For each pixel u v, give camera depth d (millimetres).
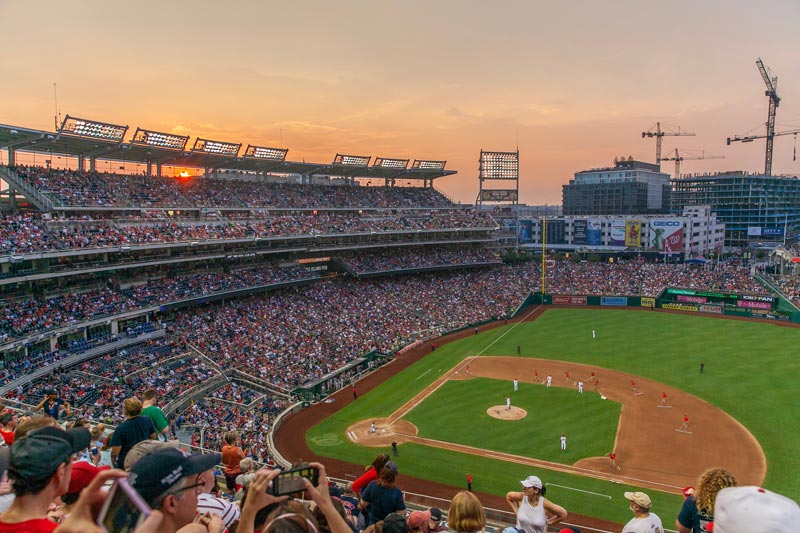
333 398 62531
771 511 4570
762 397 59125
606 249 142750
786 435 49594
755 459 45250
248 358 66438
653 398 60219
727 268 117938
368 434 52312
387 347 80188
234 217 86938
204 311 74438
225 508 8500
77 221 64688
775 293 100188
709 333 87500
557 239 156750
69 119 66188
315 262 99562
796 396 58719
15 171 64812
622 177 196500
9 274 53344
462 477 43219
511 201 143250
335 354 73000
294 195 101875
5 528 5102
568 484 41594
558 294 113812
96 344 56781
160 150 78562
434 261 113500
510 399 60875
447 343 86375
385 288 102375
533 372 70750
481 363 75312
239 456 16719
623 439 49750
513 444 49156
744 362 71625
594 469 44062
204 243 75250
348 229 99500
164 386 54406
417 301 100562
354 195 113312
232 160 89438
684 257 140500
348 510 12617
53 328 53562
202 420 50312
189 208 80562
